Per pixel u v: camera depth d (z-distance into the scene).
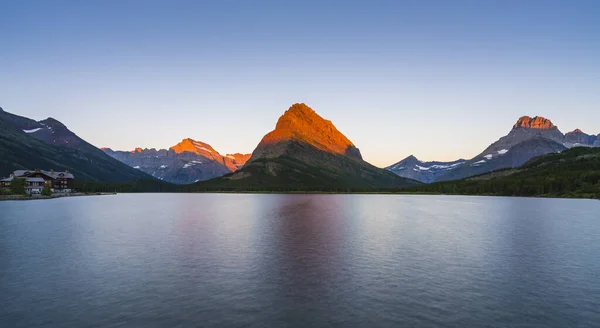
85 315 27.39
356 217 103.69
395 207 153.50
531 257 47.59
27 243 56.97
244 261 44.34
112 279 36.53
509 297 31.77
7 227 77.00
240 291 32.91
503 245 56.38
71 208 136.62
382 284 35.12
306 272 39.25
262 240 60.25
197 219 96.69
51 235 65.69
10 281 35.81
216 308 28.81
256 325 25.67
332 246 54.62
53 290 33.03
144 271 39.50
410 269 40.81
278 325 25.67
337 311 28.33
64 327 25.30
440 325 25.88
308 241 59.25
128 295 31.77
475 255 48.62
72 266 41.62
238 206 157.88
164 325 25.61
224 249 52.00
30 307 28.94
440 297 31.61
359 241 59.47
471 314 27.91
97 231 71.25
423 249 52.59
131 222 88.25
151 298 31.00
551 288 34.38
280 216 106.44
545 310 28.88
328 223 86.88
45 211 120.12
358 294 32.22
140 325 25.62
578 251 51.88
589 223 88.38
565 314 28.11
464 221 93.25
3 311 28.12
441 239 62.19
